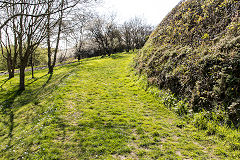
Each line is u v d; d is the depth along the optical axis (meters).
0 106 13.06
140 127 7.04
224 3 9.78
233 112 6.02
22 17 15.01
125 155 5.19
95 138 6.21
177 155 5.06
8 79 25.30
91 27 46.38
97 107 9.59
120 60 33.16
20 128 8.23
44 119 8.22
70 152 5.44
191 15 12.64
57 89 13.64
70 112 8.85
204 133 6.30
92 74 20.34
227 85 6.70
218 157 4.87
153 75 13.07
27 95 15.63
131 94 12.29
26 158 5.35
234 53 6.98
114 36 59.81
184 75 9.41
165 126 7.20
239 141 5.27
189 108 8.02
